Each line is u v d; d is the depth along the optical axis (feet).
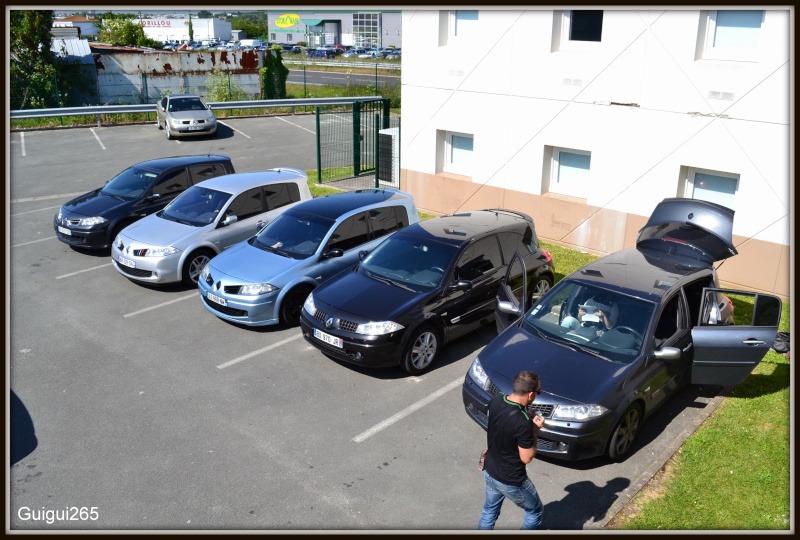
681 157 34.09
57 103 93.61
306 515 17.56
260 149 72.95
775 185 31.24
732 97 31.71
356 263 29.53
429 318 25.40
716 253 25.46
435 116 45.50
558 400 19.12
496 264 28.71
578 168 39.75
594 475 19.39
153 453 20.26
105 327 29.76
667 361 21.22
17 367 25.81
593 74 36.52
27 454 20.13
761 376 25.25
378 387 24.67
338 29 337.72
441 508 17.93
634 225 36.88
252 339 28.71
